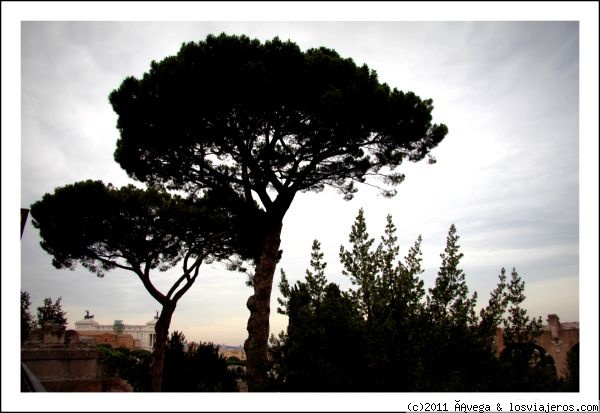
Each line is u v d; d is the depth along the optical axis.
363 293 5.89
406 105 10.41
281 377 5.30
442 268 5.78
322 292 5.96
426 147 11.50
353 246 6.15
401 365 4.98
